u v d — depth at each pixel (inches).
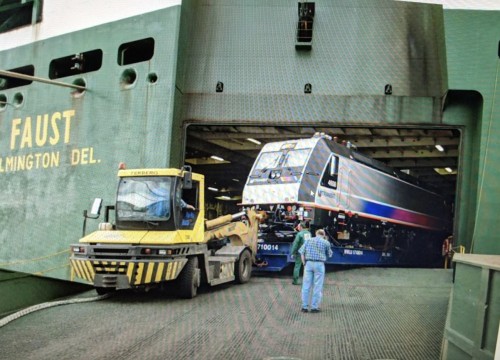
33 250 727.1
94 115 693.3
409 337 318.0
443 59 611.5
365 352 285.7
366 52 654.5
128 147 660.7
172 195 448.1
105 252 435.5
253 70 666.2
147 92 657.0
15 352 285.0
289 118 653.3
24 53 787.4
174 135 649.6
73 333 328.2
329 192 665.6
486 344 201.2
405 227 910.4
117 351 286.7
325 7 666.8
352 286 523.5
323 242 402.6
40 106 754.2
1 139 793.6
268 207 641.0
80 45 723.4
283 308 410.0
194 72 673.0
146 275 423.5
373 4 661.9
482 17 597.6
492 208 572.1
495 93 589.0
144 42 687.1
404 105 637.9
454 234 617.0
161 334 325.1
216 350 289.3
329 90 652.1
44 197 727.1
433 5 650.8
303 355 279.9
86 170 690.2
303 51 661.9
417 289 504.4
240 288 515.5
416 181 973.2
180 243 438.6
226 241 554.3
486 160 581.3
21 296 699.4
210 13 684.7
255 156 993.5
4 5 837.8
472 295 218.8
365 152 920.9
